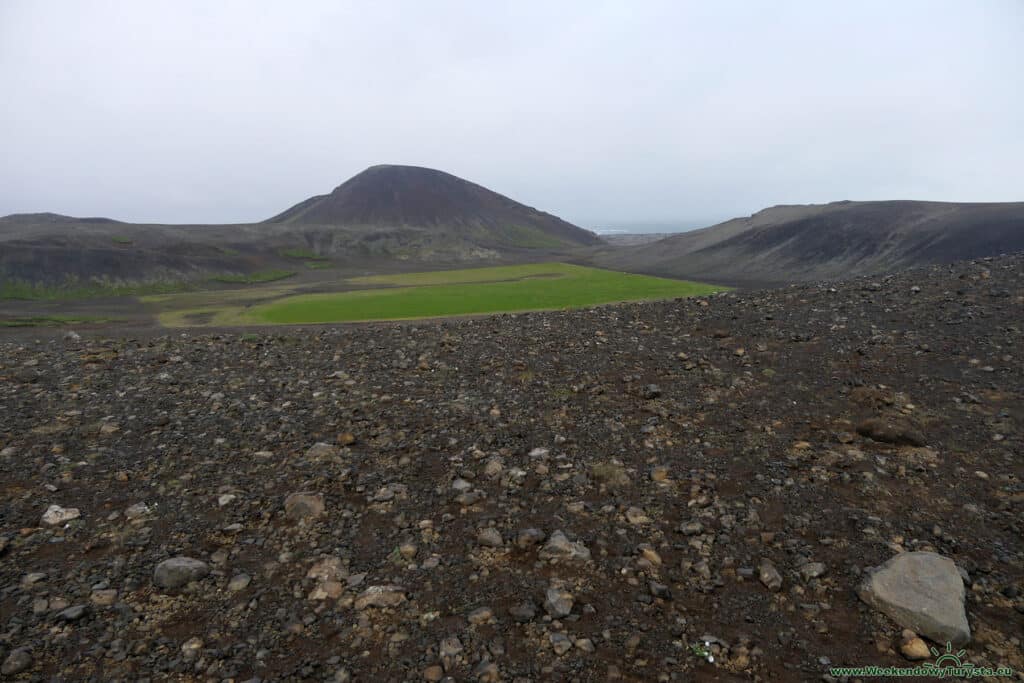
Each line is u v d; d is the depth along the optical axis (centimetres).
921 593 523
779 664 473
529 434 970
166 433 997
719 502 716
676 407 1073
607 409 1085
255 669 462
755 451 860
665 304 2119
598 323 1881
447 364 1486
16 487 769
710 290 5847
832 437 898
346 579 583
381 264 16300
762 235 15650
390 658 478
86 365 1558
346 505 734
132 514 699
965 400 993
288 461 871
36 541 638
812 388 1126
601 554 624
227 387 1318
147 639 495
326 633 508
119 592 556
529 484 785
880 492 721
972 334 1294
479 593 562
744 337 1520
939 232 12100
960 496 706
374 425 1031
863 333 1410
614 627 515
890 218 13912
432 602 550
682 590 566
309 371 1479
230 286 11169
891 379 1127
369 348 1752
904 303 1617
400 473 824
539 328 1875
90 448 921
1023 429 863
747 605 544
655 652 486
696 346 1494
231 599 553
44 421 1056
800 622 521
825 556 607
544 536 654
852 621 520
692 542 640
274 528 680
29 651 471
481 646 490
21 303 8294
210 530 672
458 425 1021
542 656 479
